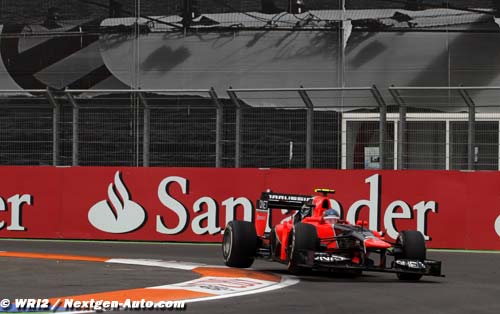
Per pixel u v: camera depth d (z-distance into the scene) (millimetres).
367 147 73688
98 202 68562
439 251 63062
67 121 74500
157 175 68062
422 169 69375
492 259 56750
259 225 49250
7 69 91562
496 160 70312
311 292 36312
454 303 33250
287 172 66375
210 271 45844
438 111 81500
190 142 73938
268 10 88438
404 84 85438
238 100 70312
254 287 38031
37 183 69250
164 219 67750
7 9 92250
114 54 90562
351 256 43562
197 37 89438
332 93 80750
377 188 65000
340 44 86625
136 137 75062
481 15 84562
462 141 70750
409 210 64625
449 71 84812
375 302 33125
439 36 85188
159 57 89875
